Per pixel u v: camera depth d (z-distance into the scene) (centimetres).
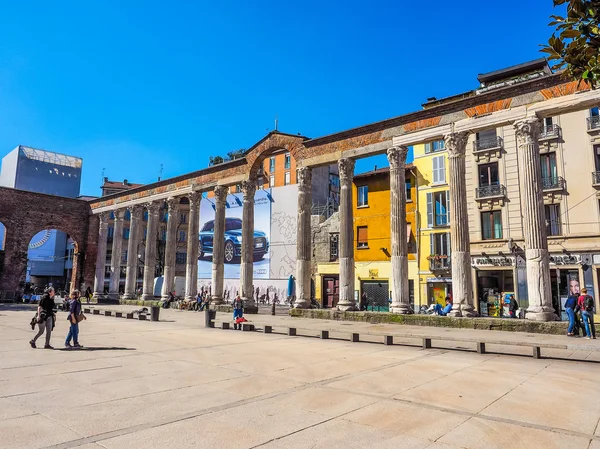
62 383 856
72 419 624
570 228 2895
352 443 541
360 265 3991
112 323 2245
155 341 1543
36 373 952
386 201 3922
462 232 2212
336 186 6216
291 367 1058
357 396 777
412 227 3725
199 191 3803
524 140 2066
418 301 3600
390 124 2552
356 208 4097
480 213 3284
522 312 2878
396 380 916
